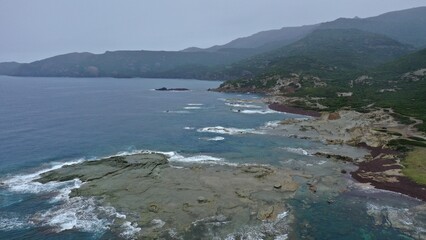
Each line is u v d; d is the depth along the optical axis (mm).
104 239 33500
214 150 67938
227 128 92500
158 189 44781
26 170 53406
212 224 36094
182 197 42375
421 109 101125
